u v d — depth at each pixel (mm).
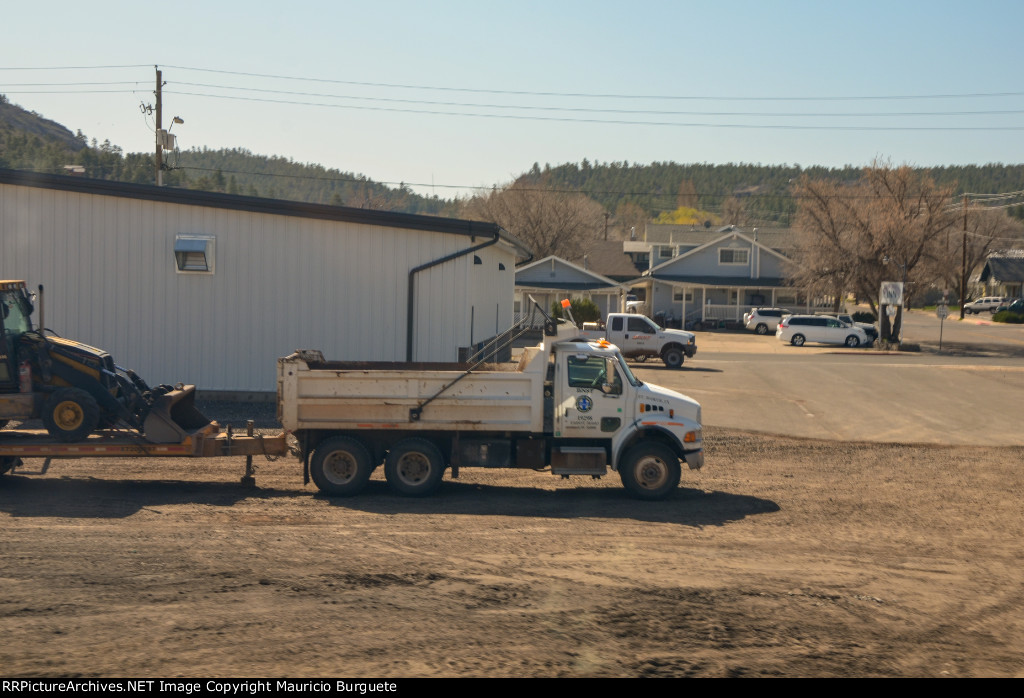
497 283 26328
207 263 20016
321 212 20109
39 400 12414
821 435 19109
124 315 20297
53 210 20094
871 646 7086
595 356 12633
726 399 24625
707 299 70625
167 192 20016
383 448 12859
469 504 12086
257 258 20328
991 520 11758
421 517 11195
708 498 12859
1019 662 6836
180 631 6922
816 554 9875
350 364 13852
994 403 24484
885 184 51875
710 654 6781
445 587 8250
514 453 12797
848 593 8445
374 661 6441
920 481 14445
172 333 20359
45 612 7270
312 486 13117
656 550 9844
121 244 20219
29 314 13016
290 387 12328
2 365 12234
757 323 62062
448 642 6852
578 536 10414
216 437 12578
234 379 20438
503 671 6316
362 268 20422
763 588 8516
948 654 6965
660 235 87000
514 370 13586
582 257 78250
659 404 12648
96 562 8695
